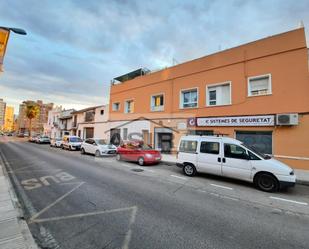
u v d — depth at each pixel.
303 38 10.05
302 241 3.56
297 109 9.98
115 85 23.03
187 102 15.45
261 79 11.51
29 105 57.38
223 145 8.10
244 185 7.50
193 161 8.84
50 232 3.75
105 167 10.94
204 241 3.48
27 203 5.27
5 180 7.23
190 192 6.48
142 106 19.08
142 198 5.77
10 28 6.10
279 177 6.55
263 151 10.95
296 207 5.31
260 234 3.79
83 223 4.13
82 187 6.82
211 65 13.78
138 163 12.37
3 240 3.30
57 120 43.62
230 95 12.64
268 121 10.70
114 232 3.76
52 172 9.34
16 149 20.95
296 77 10.13
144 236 3.62
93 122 27.03
